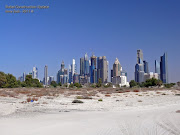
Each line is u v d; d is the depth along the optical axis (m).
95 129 12.62
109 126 13.63
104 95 60.94
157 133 11.62
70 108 27.59
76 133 11.51
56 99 43.62
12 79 106.81
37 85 124.00
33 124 14.49
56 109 26.12
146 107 28.70
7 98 44.16
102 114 20.69
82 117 18.30
